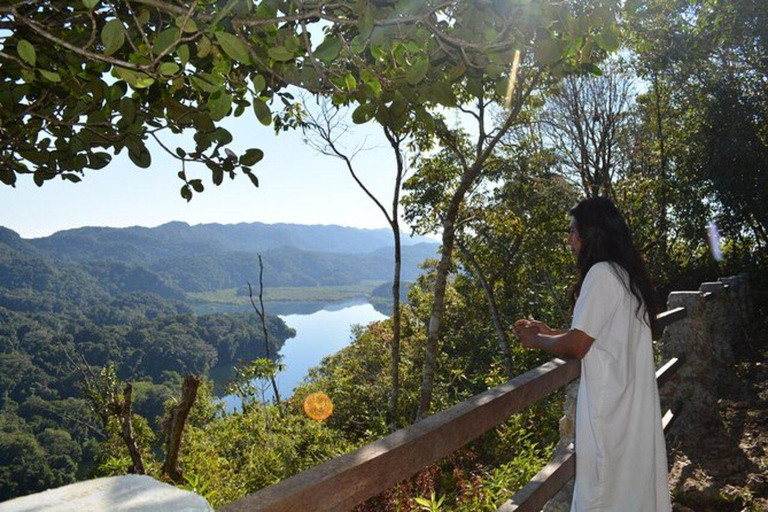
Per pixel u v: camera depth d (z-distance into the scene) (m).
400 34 2.02
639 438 2.27
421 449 1.68
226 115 2.02
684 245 22.73
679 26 15.19
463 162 15.63
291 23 2.04
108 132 2.81
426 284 30.11
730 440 4.92
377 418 16.27
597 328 2.29
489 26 2.08
